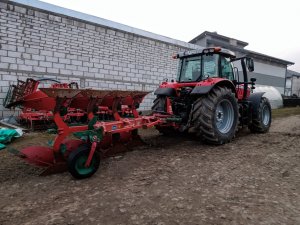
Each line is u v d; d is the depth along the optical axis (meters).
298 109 13.73
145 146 4.39
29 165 3.44
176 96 5.07
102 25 8.91
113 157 3.73
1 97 6.95
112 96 3.69
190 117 4.44
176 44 11.39
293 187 2.59
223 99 4.46
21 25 7.19
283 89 21.58
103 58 9.05
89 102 3.39
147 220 1.99
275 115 10.44
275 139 4.91
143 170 3.17
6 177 3.01
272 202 2.25
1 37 6.88
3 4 6.86
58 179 2.94
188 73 5.29
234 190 2.53
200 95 4.48
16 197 2.47
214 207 2.17
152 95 10.73
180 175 2.97
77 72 8.41
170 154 3.88
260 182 2.73
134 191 2.54
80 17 8.35
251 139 4.97
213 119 4.27
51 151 3.18
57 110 3.00
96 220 2.00
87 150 2.94
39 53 7.57
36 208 2.24
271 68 20.28
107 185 2.72
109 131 3.30
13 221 2.02
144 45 10.26
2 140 4.78
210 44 19.30
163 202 2.29
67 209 2.20
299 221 1.94
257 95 5.73
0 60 6.89
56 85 6.64
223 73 5.03
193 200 2.32
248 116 5.47
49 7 7.68
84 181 2.86
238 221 1.95
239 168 3.19
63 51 8.05
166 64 11.10
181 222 1.95
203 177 2.89
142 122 3.92
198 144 4.55
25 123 6.73
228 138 4.53
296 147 4.21
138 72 10.15
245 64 5.74
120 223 1.95
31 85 6.11
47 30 7.68
